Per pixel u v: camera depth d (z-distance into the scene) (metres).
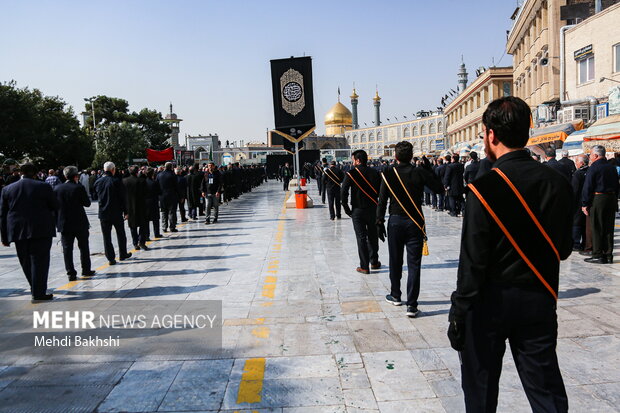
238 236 11.72
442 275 6.91
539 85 30.91
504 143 2.34
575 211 8.55
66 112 48.97
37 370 4.02
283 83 18.25
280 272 7.45
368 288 6.33
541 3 28.78
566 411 2.21
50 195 6.42
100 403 3.43
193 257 9.08
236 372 3.87
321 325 4.94
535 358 2.24
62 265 8.90
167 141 81.94
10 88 38.75
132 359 4.20
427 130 88.06
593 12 26.19
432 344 4.34
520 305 2.22
